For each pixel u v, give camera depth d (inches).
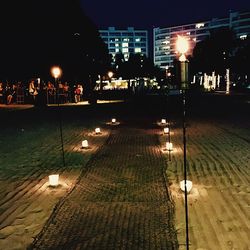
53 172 358.6
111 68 2337.6
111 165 383.9
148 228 217.2
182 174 337.7
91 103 1491.1
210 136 570.3
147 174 341.4
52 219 235.1
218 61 3043.8
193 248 190.1
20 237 210.1
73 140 560.4
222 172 341.4
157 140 542.6
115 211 246.5
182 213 238.8
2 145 519.2
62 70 1475.1
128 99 1898.4
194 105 1346.0
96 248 193.9
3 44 1244.5
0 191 297.6
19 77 1393.9
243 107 1171.9
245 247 189.2
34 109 1192.2
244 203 254.4
